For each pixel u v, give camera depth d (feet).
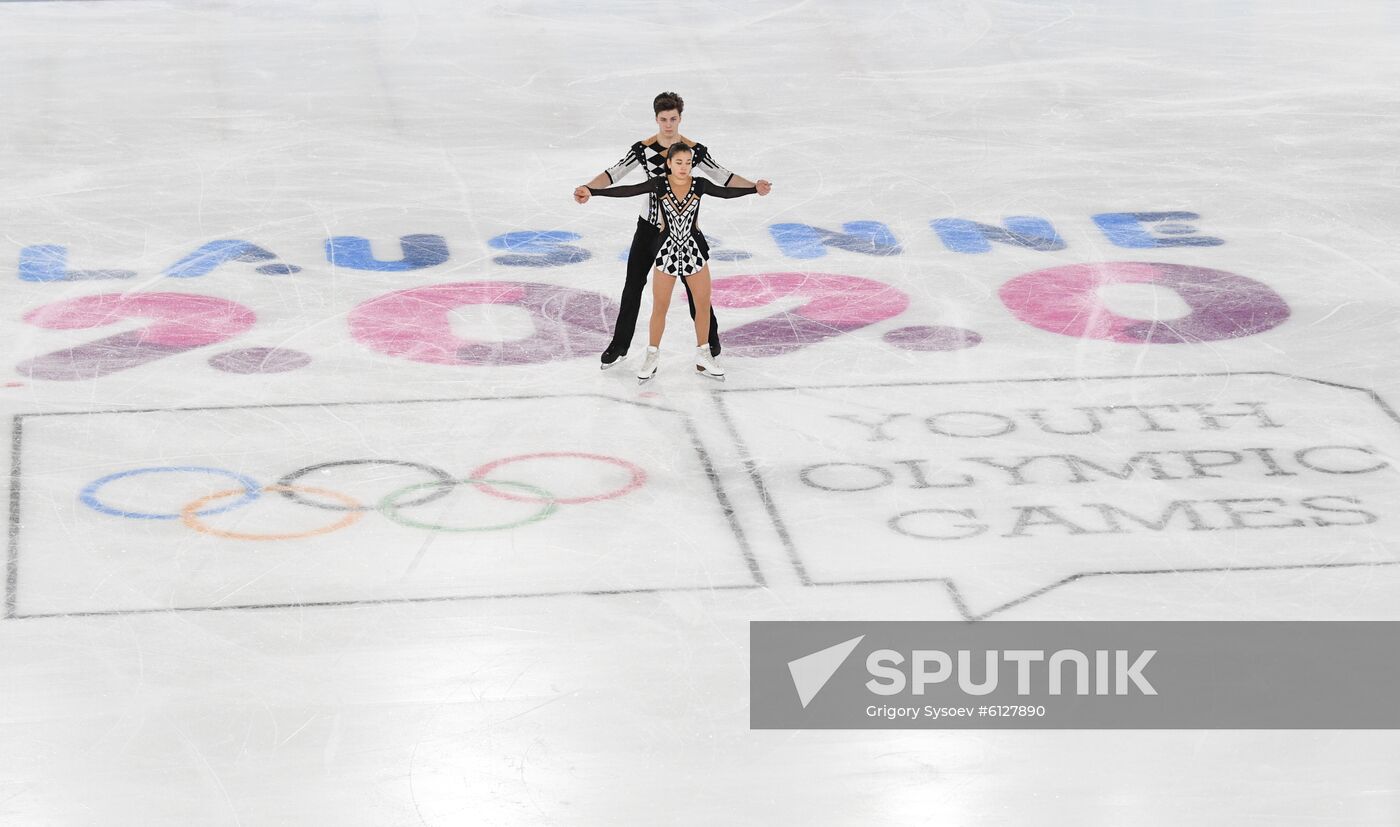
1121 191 159.22
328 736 71.36
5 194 153.69
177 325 122.42
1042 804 67.05
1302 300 129.80
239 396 109.19
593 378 113.29
